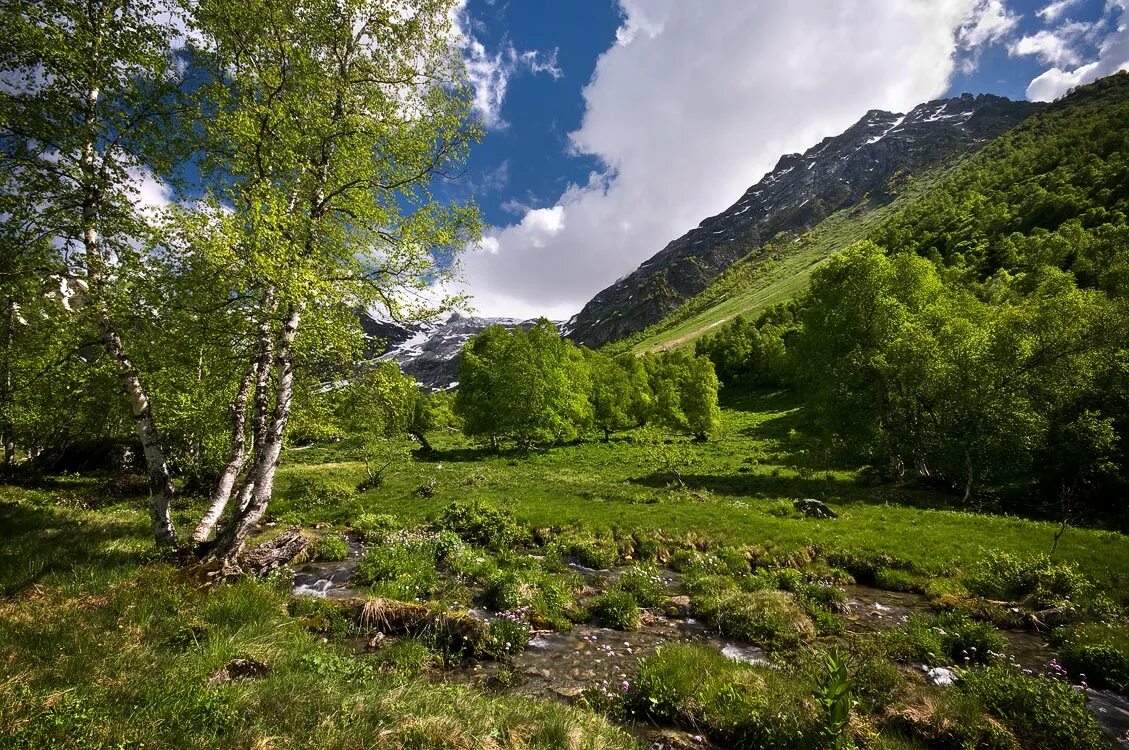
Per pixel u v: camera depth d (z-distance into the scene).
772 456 48.78
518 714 7.73
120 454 35.88
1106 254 75.38
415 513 25.52
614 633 12.84
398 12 14.91
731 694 9.02
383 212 15.03
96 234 12.84
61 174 12.37
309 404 19.08
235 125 12.40
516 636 11.56
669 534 21.78
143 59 12.96
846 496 31.02
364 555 17.66
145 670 7.27
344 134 14.16
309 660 8.67
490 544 21.17
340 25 14.16
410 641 10.75
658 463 47.81
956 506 28.81
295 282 11.75
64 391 23.11
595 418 70.69
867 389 34.62
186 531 19.00
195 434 26.25
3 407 21.14
